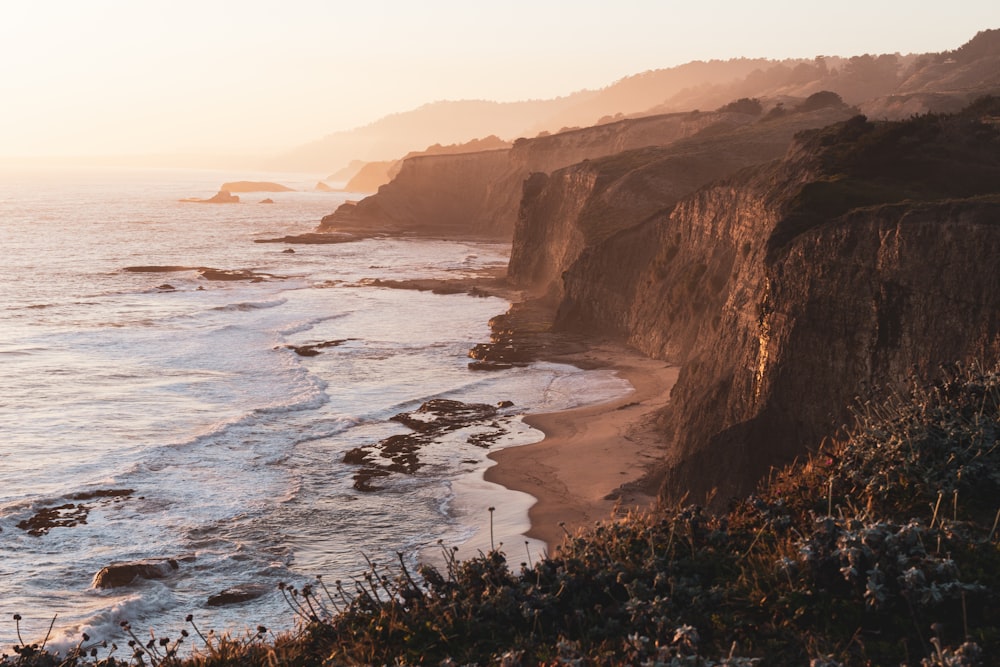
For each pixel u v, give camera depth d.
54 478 38.00
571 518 31.67
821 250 29.28
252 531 31.83
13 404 50.50
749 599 8.29
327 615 10.53
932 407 10.58
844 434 26.27
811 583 8.18
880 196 35.12
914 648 7.29
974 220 25.64
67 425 46.34
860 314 27.56
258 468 39.09
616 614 8.66
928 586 7.59
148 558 29.58
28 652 10.93
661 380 53.75
